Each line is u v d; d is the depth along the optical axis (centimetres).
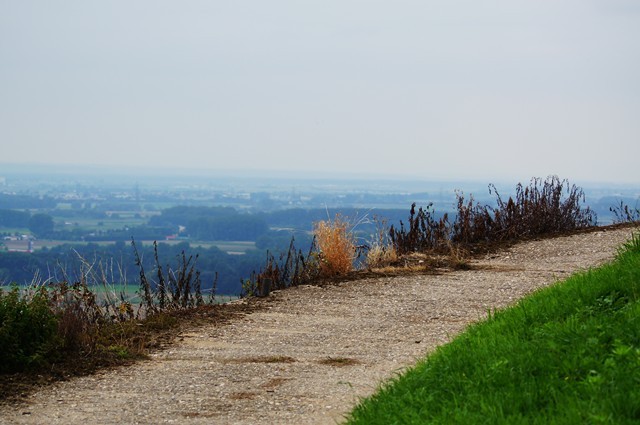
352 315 1538
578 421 632
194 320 1507
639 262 1155
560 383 726
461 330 1359
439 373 845
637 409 641
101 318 1445
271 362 1173
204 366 1155
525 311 1023
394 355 1205
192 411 927
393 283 1833
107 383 1065
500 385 759
